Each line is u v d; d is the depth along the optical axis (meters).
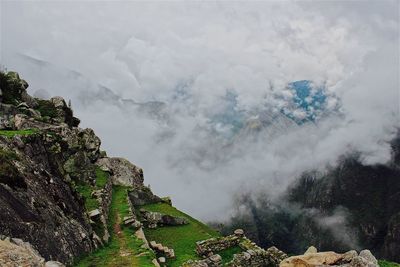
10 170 24.33
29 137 32.72
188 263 32.16
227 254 37.56
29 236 21.81
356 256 24.69
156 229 43.84
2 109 47.69
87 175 44.84
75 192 34.47
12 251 18.08
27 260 18.09
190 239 40.94
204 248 36.91
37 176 28.67
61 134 45.16
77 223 29.59
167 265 32.25
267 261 37.12
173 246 38.59
